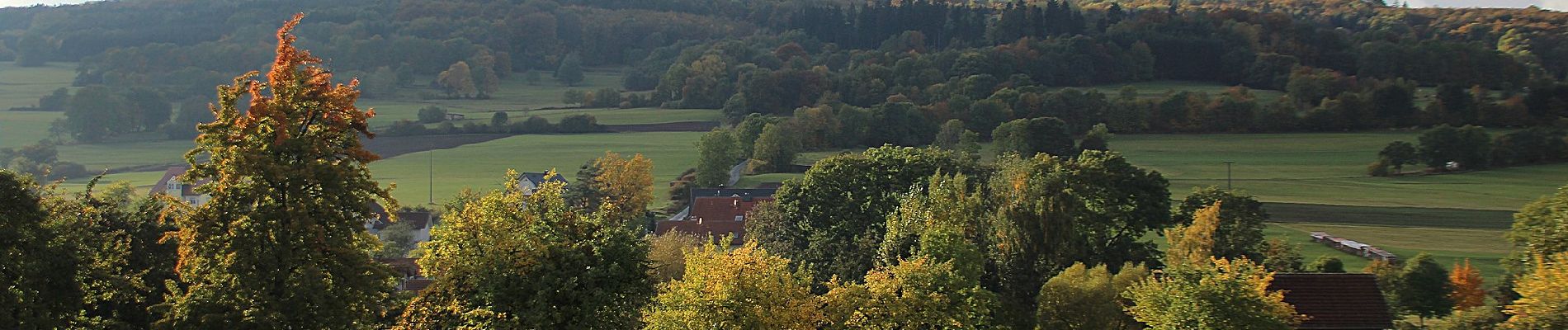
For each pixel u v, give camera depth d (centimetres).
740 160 16175
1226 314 4312
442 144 19175
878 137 16962
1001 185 7138
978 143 16550
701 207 11412
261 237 3183
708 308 4038
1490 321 5428
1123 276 5544
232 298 3234
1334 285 5278
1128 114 17162
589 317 3456
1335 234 10288
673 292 4150
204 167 3206
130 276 3622
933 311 4422
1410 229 10506
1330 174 13638
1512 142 13475
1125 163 7962
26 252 3212
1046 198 6638
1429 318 6862
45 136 19825
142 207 4038
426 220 11550
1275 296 4475
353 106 3303
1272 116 16675
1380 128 16388
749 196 12412
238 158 3062
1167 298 4509
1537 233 6406
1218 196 8056
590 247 3566
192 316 3238
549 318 3428
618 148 18275
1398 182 12950
